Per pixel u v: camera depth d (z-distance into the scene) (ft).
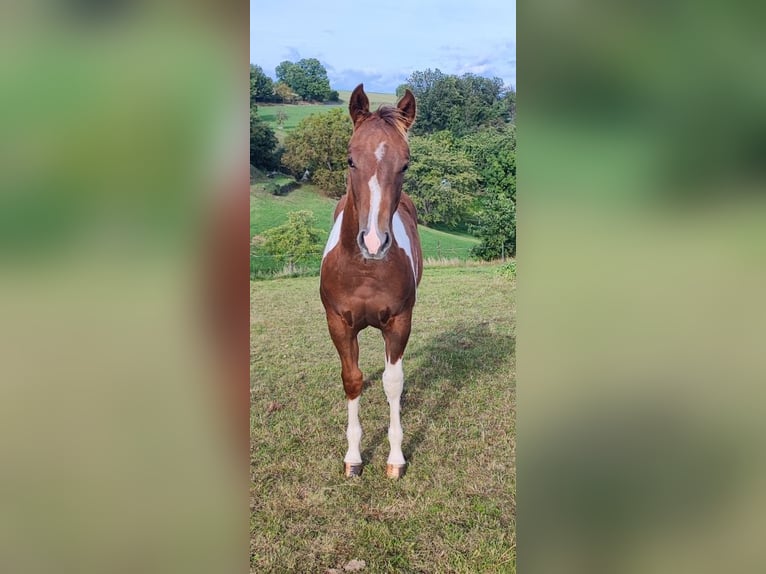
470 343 15.87
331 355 15.44
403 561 8.54
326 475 10.65
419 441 11.68
